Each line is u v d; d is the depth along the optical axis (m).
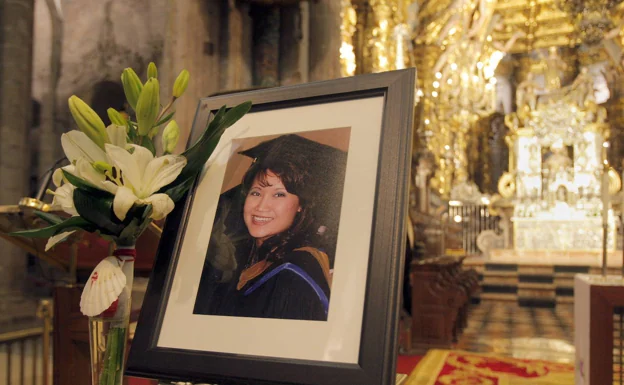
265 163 1.40
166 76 5.80
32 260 6.86
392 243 1.14
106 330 1.23
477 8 15.12
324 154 1.34
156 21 6.87
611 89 16.89
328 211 1.27
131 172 1.22
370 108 1.34
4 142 6.87
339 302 1.16
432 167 14.95
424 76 15.08
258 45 6.68
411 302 7.55
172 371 1.22
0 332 6.03
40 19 8.05
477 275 13.88
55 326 2.09
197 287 1.32
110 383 1.22
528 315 11.70
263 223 1.33
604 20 16.38
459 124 15.98
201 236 1.38
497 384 5.17
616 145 16.59
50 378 3.73
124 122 1.39
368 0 11.36
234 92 1.59
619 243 14.91
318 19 6.77
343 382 1.06
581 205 15.59
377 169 1.24
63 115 8.02
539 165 16.31
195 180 1.46
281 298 1.22
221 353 1.20
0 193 6.83
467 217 16.39
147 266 2.06
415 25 14.92
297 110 1.44
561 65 17.41
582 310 3.67
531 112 16.89
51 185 4.25
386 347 1.06
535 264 14.05
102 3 7.57
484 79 15.85
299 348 1.14
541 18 17.03
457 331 8.45
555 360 6.39
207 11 6.17
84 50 7.72
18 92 7.03
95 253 2.02
